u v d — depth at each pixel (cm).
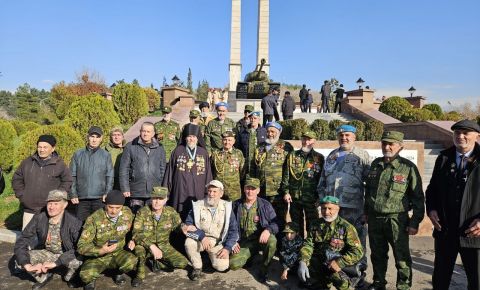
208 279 412
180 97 1409
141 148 483
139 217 428
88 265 386
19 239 399
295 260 401
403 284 359
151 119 1080
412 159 629
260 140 607
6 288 386
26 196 448
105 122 927
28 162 456
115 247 404
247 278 416
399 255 361
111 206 400
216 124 655
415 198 360
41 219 405
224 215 438
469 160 316
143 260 405
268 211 442
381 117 1255
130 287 391
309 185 450
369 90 1538
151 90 2309
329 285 385
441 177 333
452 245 324
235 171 500
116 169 531
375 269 380
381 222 369
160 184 494
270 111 1091
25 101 3659
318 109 2400
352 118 1401
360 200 409
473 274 308
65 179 459
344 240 374
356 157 411
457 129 317
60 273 423
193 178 476
